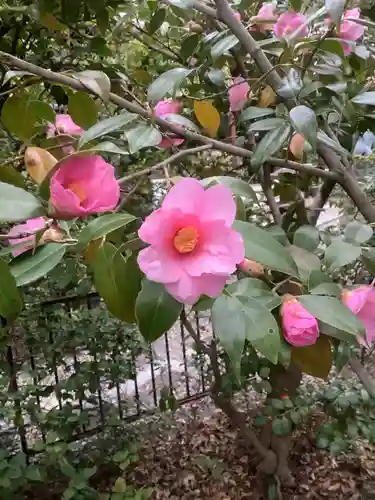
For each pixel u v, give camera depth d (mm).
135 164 1081
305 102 762
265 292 500
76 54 1175
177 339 2615
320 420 1838
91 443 1770
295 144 715
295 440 1895
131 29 1160
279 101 775
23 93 570
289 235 776
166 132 659
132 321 493
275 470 1706
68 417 1661
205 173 1062
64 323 1749
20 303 439
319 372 581
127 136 537
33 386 1664
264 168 800
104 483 1821
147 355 2172
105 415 1913
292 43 677
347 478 1768
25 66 530
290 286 579
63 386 1709
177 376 2379
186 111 897
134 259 478
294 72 726
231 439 2016
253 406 2033
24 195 408
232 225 448
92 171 429
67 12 946
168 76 624
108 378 1844
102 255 475
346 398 1368
